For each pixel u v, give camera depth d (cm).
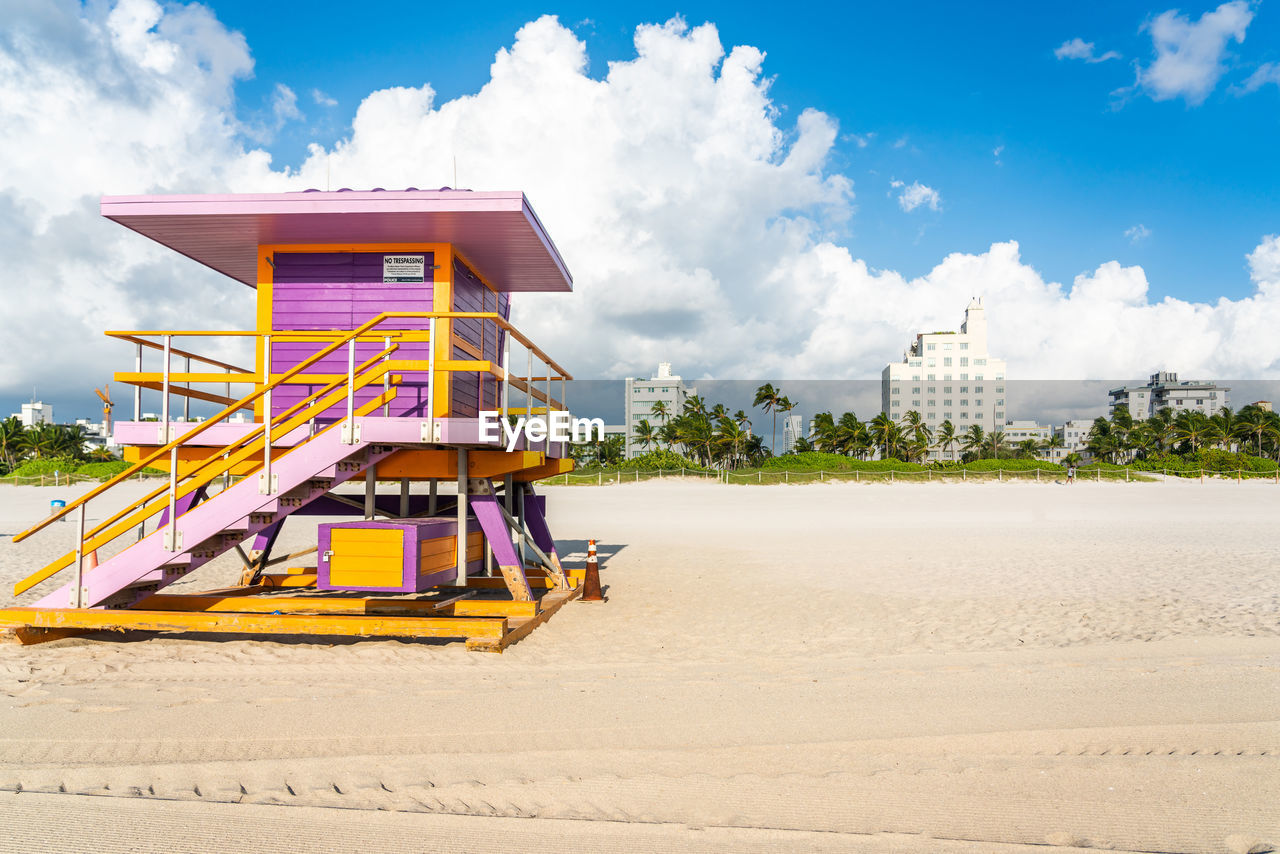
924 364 14150
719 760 437
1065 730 485
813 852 331
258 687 585
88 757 439
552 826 356
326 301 904
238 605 806
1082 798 386
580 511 3034
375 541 736
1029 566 1365
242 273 1041
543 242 923
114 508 3106
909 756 443
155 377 821
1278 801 381
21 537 730
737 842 340
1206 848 336
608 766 427
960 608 955
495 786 400
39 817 365
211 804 379
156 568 730
